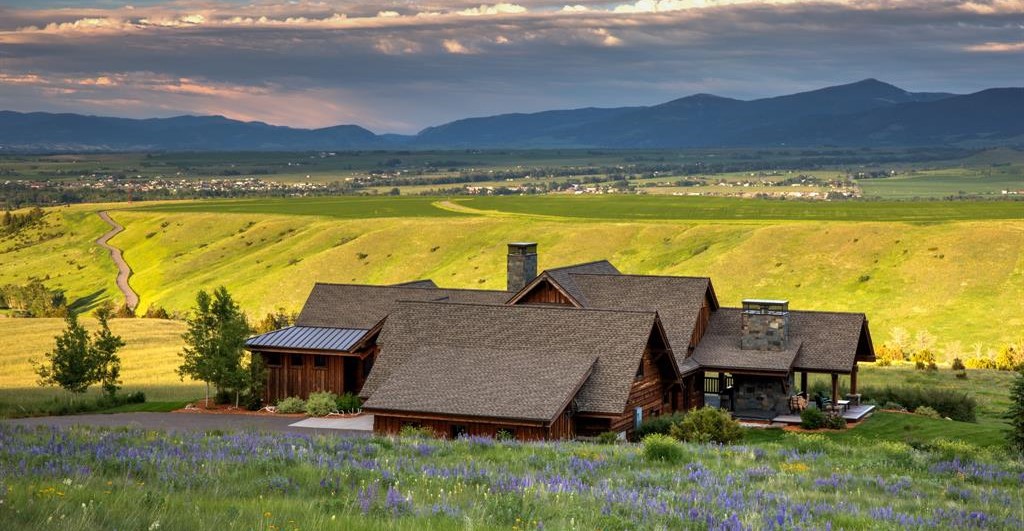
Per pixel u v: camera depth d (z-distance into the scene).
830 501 18.31
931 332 127.56
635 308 49.50
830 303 143.25
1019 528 16.14
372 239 197.75
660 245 181.38
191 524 12.02
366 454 23.88
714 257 165.38
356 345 48.00
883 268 149.25
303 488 16.81
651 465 23.83
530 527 13.41
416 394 38.97
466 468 20.03
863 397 53.66
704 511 15.42
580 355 40.91
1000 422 50.44
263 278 186.88
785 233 166.88
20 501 12.23
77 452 20.03
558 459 23.44
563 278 50.81
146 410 49.00
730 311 52.16
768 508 16.62
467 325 44.50
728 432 35.06
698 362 47.62
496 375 39.75
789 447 30.06
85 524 11.30
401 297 54.47
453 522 13.24
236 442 24.69
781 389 47.22
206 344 48.81
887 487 20.70
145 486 15.90
